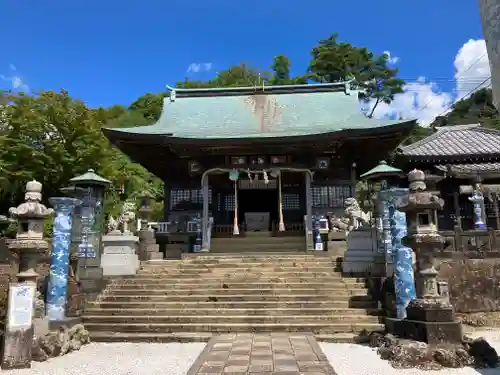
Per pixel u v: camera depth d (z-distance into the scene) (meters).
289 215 23.23
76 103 26.67
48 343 8.45
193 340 10.09
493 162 24.42
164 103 25.45
